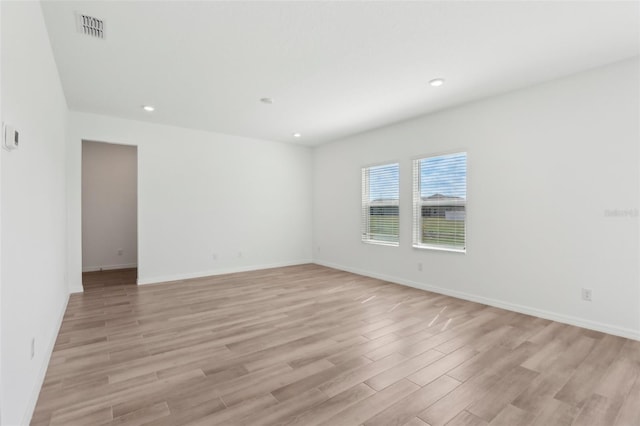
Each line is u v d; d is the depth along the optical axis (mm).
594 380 2109
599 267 2975
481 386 2045
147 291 4477
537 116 3379
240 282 5039
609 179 2914
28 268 1755
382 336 2867
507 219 3627
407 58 2840
